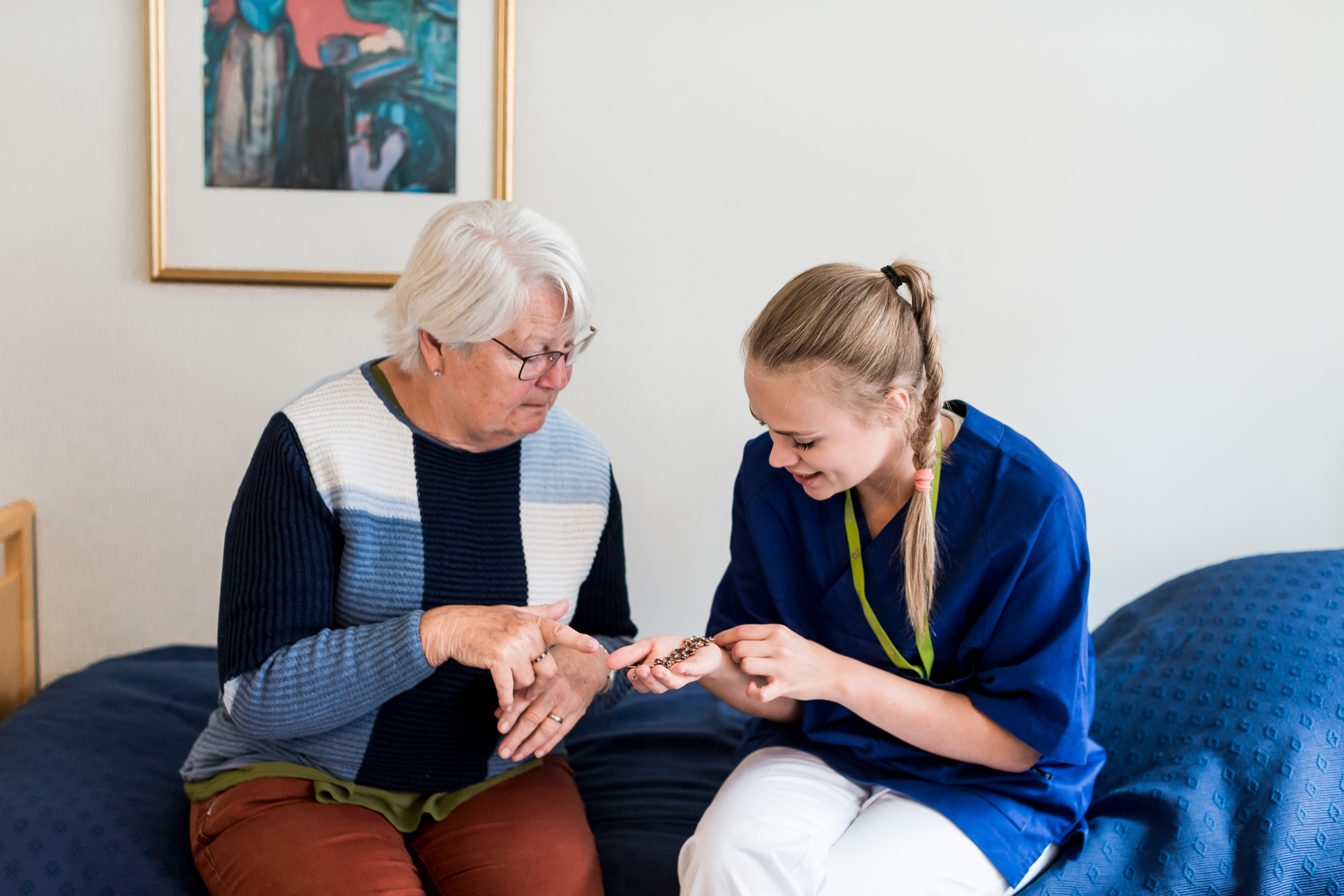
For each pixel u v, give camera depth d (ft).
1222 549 6.21
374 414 3.91
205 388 5.90
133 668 5.56
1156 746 4.32
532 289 3.52
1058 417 6.09
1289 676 4.22
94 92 5.59
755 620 4.20
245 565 3.72
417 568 3.90
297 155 5.67
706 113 5.81
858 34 5.76
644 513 6.19
